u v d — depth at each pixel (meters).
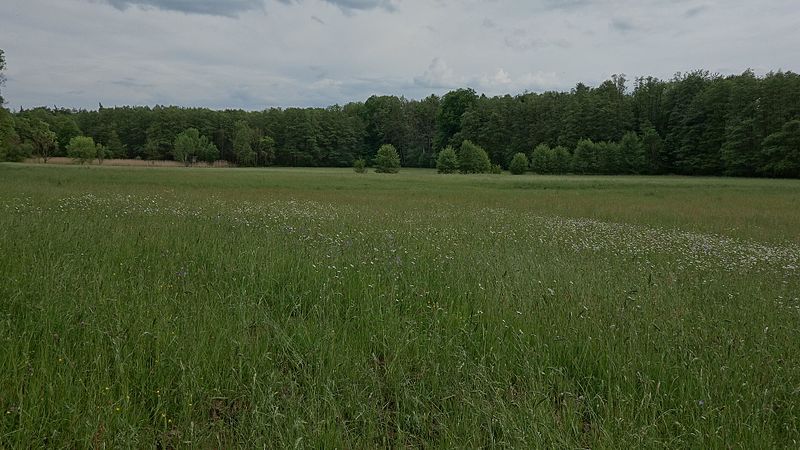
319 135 110.19
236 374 4.02
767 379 4.26
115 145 101.69
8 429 3.17
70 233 8.53
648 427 3.41
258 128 109.50
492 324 5.21
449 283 6.61
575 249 10.48
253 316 5.18
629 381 4.11
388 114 117.56
